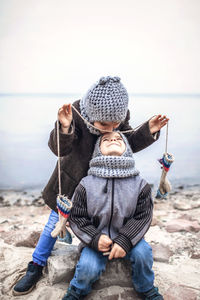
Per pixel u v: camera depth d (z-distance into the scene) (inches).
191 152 345.4
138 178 96.4
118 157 92.0
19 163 311.0
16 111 771.4
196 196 210.8
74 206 94.7
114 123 96.3
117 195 92.3
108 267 102.0
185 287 104.9
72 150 103.7
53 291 100.8
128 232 90.2
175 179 253.6
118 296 98.8
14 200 209.3
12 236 137.0
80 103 102.6
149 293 96.4
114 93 92.3
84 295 97.7
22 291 101.0
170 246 131.5
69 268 103.4
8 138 429.7
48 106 933.8
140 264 92.8
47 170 288.8
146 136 103.4
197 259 122.8
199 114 654.5
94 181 94.1
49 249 107.0
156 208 183.9
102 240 89.3
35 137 436.8
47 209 186.9
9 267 115.5
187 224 151.5
